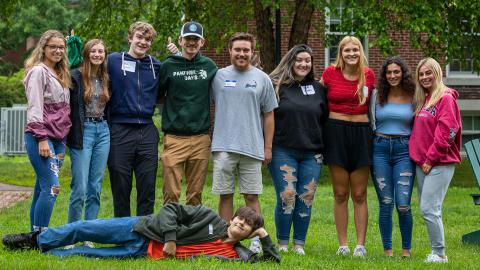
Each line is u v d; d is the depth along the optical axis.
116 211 8.31
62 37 8.04
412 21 17.39
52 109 7.90
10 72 39.78
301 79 8.56
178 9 19.50
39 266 6.75
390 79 8.40
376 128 8.53
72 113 8.12
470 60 23.75
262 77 8.36
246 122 8.25
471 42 20.59
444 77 23.75
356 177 8.59
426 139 8.20
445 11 18.88
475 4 18.08
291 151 8.45
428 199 8.14
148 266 6.88
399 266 7.63
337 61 8.55
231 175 8.32
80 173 8.09
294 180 8.47
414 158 8.25
